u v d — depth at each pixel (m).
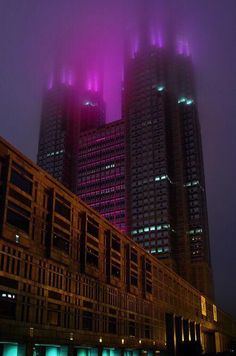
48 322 73.88
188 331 155.38
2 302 63.78
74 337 80.25
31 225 72.62
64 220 83.12
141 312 114.81
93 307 89.75
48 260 76.50
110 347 94.50
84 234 89.50
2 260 64.94
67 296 80.69
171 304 140.38
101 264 96.06
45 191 79.25
